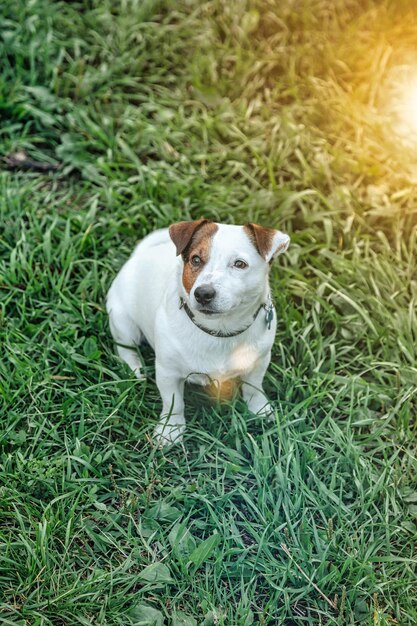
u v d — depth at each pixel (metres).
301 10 2.11
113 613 1.22
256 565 1.30
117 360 1.52
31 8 2.06
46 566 1.25
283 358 1.53
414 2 2.12
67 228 1.67
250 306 1.33
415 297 1.63
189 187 1.77
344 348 1.56
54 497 1.34
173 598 1.25
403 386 1.52
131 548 1.31
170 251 1.46
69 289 1.61
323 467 1.41
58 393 1.47
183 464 1.41
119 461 1.38
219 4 2.11
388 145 1.87
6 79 1.97
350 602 1.27
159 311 1.39
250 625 1.23
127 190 1.76
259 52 2.05
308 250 1.69
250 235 1.30
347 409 1.48
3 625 1.20
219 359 1.37
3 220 1.71
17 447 1.41
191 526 1.34
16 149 1.87
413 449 1.45
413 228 1.74
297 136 1.86
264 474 1.37
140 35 2.04
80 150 1.85
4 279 1.60
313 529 1.31
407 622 1.25
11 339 1.53
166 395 1.42
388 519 1.35
